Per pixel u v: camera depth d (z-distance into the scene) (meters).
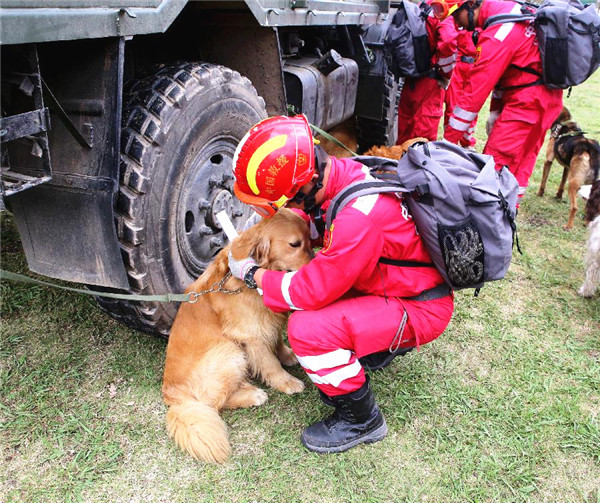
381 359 2.22
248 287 2.32
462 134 3.79
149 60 2.97
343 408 2.16
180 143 2.29
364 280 2.02
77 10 1.65
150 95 2.19
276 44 2.85
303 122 1.91
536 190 5.43
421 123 4.91
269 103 3.08
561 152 4.66
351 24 4.11
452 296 2.18
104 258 2.13
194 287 2.48
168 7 2.05
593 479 2.13
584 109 9.09
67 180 2.04
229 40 2.96
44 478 2.07
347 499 2.01
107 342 2.83
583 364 2.79
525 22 3.35
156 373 2.62
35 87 1.64
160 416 2.38
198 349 2.38
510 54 3.38
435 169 1.84
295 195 1.96
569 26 3.24
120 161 2.11
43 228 2.19
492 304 3.33
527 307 3.32
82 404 2.42
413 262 2.01
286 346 2.82
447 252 1.84
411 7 4.46
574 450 2.25
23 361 2.65
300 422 2.38
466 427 2.35
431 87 4.70
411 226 1.93
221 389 2.38
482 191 1.82
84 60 1.90
